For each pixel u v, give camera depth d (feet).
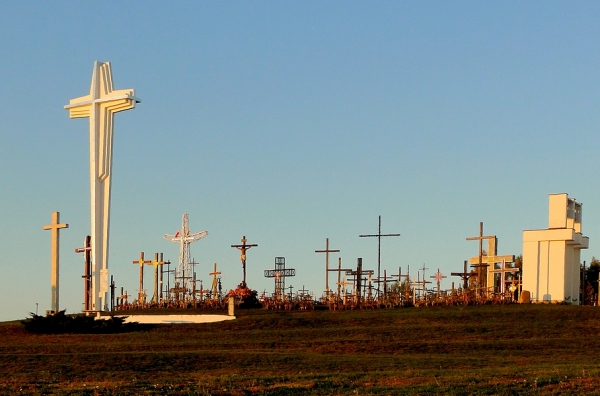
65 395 127.75
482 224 277.44
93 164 271.08
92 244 268.62
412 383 133.18
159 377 146.20
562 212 264.52
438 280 281.74
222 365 156.87
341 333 198.70
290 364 157.17
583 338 186.91
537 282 263.29
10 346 191.01
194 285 296.30
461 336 194.08
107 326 217.15
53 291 247.29
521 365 153.58
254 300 276.62
